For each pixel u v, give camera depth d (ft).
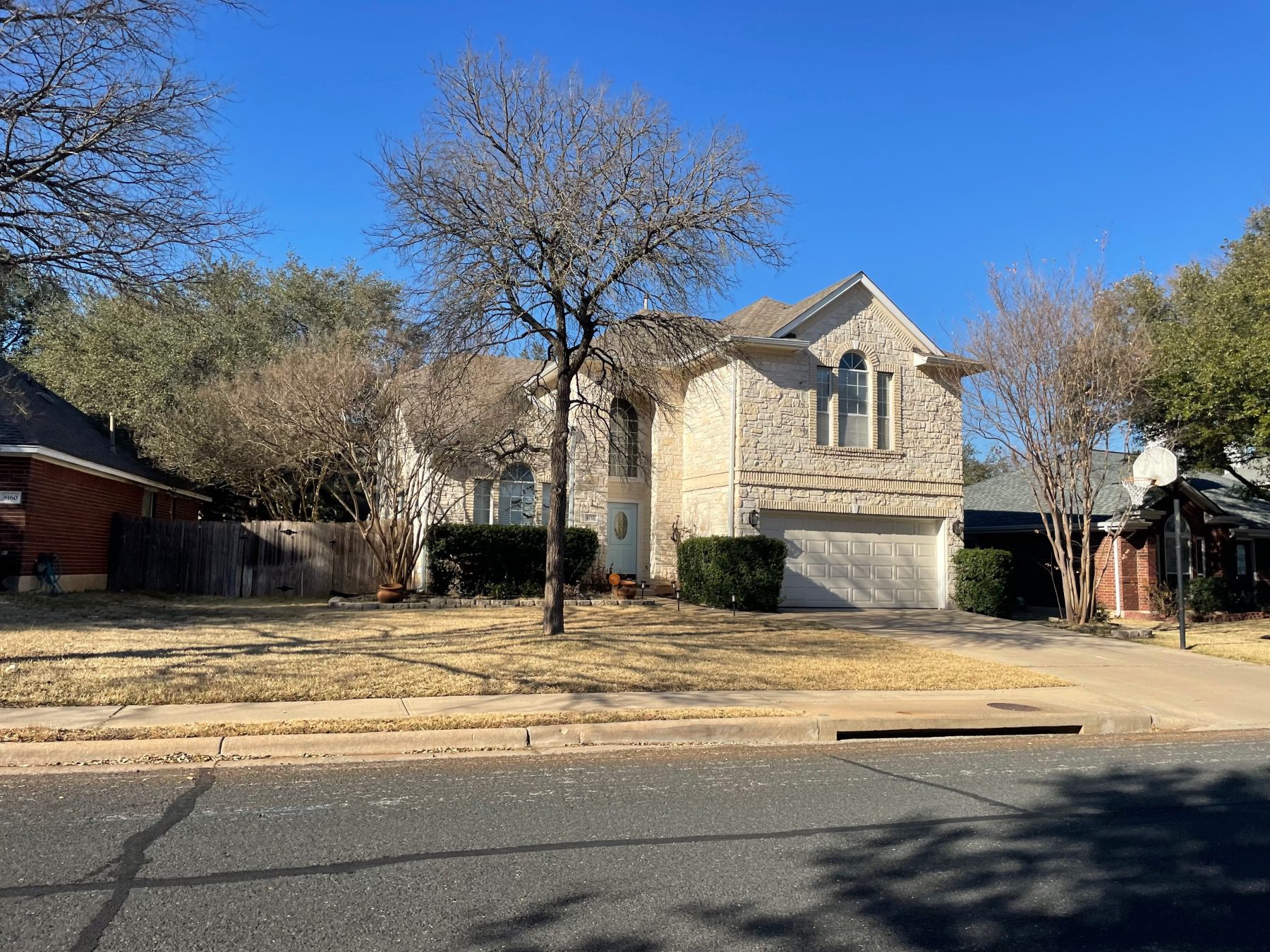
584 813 21.21
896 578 70.59
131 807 20.90
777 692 37.01
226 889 15.90
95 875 16.44
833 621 60.03
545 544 66.08
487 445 63.10
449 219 43.91
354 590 67.15
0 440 58.75
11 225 35.73
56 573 59.82
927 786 24.71
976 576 69.15
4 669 33.71
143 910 14.87
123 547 71.20
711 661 41.63
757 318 73.92
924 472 70.95
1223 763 28.58
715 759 27.84
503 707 32.04
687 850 18.57
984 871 17.75
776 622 56.90
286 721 28.71
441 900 15.57
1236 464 94.58
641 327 46.39
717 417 69.00
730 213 43.91
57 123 36.19
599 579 69.05
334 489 78.43
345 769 25.38
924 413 71.41
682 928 14.61
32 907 14.94
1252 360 59.00
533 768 25.96
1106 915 15.69
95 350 85.92
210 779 23.85
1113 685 42.47
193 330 86.99
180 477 83.15
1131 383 64.08
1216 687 42.88
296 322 106.73
